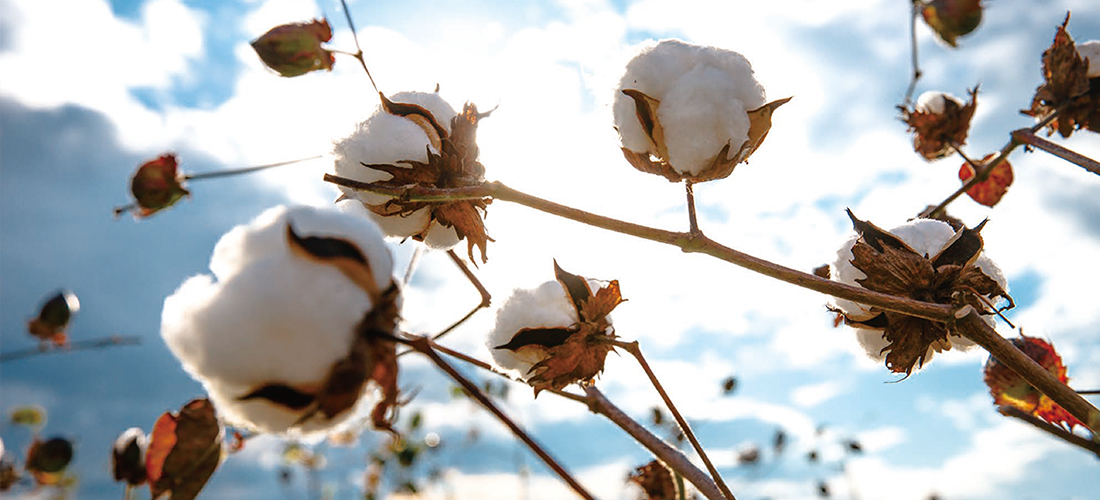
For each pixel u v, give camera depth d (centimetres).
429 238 55
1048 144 56
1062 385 48
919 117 75
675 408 52
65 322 102
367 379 40
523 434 41
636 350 54
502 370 57
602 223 48
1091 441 48
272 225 40
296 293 39
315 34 53
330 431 41
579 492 41
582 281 57
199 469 46
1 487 96
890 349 55
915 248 55
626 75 52
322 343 39
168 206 53
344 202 55
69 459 98
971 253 55
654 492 64
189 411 46
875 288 55
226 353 38
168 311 39
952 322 48
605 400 56
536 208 48
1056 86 62
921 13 55
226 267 40
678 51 52
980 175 57
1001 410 50
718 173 50
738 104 50
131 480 49
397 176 54
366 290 40
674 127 50
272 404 39
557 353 56
